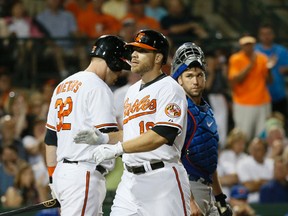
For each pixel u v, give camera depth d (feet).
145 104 74.49
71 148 78.43
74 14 175.63
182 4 178.40
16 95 153.48
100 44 80.38
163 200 74.02
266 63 155.84
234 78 155.02
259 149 135.54
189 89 78.69
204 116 79.25
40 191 127.34
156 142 72.28
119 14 178.60
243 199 118.11
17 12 172.45
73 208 77.77
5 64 169.17
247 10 200.54
